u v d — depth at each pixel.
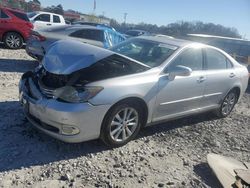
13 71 9.43
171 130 6.12
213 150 5.59
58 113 4.30
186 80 5.71
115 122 4.78
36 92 4.69
